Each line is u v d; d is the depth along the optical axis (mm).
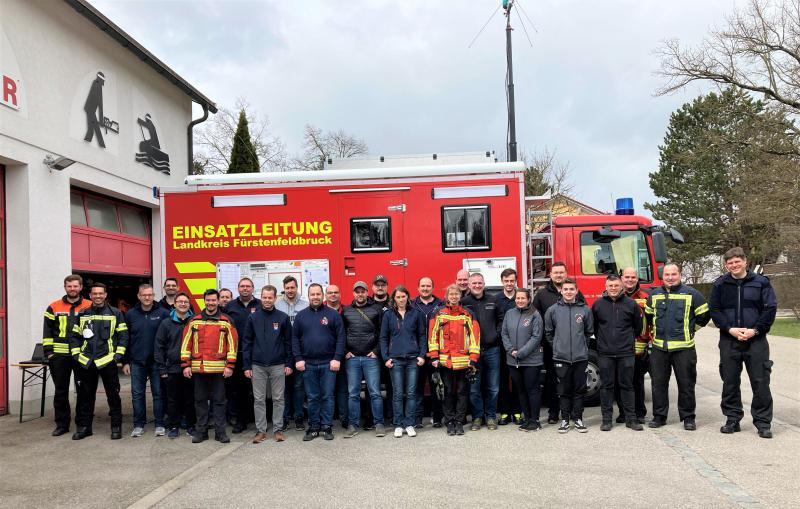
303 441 6730
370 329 6914
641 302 7367
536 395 6863
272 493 4918
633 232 8227
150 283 12789
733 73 21062
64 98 9602
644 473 5199
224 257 7824
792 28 20266
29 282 8719
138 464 5922
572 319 6859
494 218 7691
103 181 10609
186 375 6766
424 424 7500
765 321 6309
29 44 8836
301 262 7766
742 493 4648
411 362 6848
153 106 12633
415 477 5227
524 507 4445
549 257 8219
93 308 7148
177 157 13727
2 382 8594
